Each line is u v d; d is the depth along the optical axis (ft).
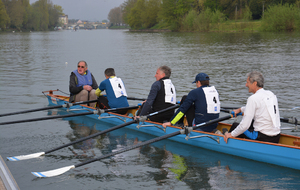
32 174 14.48
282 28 187.83
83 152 17.44
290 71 47.70
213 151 17.46
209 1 284.82
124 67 56.59
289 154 14.44
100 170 14.85
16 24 366.84
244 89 34.76
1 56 79.46
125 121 22.11
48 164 15.70
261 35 158.10
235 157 16.52
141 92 34.45
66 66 58.95
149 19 370.12
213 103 17.42
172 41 143.02
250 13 228.43
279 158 14.85
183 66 56.70
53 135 20.54
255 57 68.54
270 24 192.95
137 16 386.32
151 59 69.92
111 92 23.27
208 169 14.94
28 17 402.72
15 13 360.48
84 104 26.35
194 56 74.69
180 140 18.99
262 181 13.57
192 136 17.90
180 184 13.33
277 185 13.17
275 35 152.87
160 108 20.08
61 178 14.01
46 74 48.67
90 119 24.86
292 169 14.66
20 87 37.78
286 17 184.96
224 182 13.52
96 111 21.84
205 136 17.30
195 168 15.07
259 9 252.21
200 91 17.40
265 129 15.12
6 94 33.71
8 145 18.51
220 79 41.91
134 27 403.75
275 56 69.15
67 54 85.25
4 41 163.73
